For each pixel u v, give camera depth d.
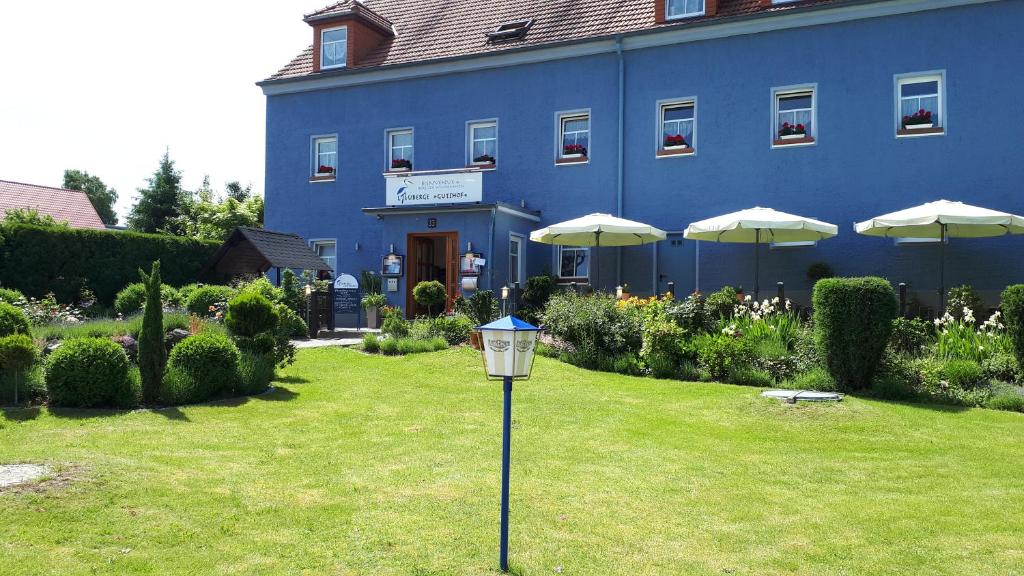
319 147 22.11
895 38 16.16
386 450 7.15
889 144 16.17
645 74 18.27
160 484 5.78
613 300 13.34
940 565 4.66
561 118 19.28
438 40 21.25
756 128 17.23
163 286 16.95
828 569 4.60
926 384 10.01
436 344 13.33
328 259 21.88
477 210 17.53
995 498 5.91
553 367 11.88
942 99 15.85
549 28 19.86
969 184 15.60
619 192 18.28
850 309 10.05
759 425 8.22
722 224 14.51
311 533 5.00
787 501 5.83
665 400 9.59
